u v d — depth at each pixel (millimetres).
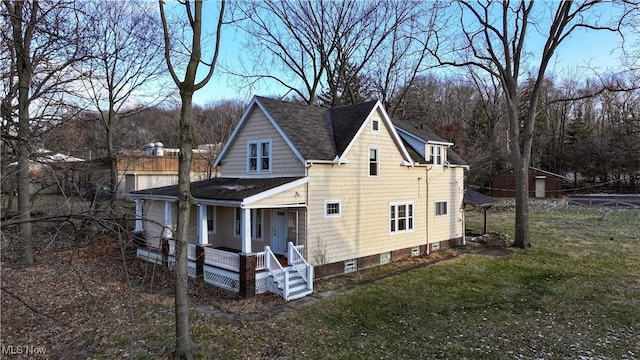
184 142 8156
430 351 9234
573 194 56844
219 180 18938
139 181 35344
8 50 11852
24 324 10242
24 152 9242
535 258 19625
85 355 8547
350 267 17344
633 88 20016
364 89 38094
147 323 10375
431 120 51625
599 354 9109
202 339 9578
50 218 5668
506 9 22609
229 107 52469
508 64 23156
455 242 23656
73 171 11422
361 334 10219
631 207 40281
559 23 21734
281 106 17812
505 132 54438
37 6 11773
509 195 50594
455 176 23875
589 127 62344
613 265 17922
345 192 17047
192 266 15594
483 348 9414
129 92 24000
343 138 17406
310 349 9266
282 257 16531
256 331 10336
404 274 16719
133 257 18328
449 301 13008
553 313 11898
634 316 11633
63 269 15336
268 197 14195
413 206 20734
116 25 22844
